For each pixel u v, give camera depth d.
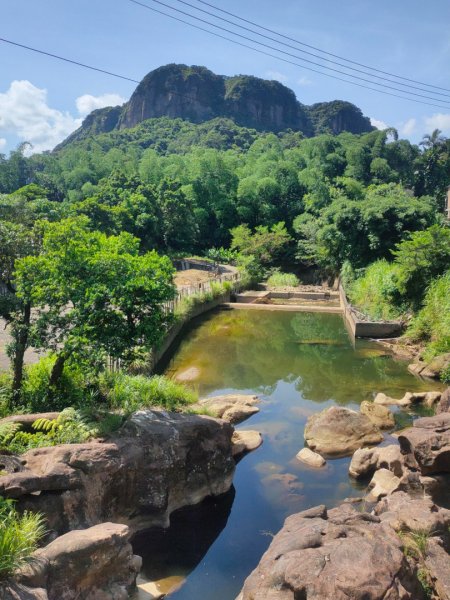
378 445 12.73
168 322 11.64
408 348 22.33
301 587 5.96
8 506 7.02
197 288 34.25
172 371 19.59
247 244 51.44
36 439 9.27
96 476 8.64
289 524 7.73
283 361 21.42
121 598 7.00
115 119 177.75
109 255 10.88
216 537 9.33
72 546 6.70
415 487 9.54
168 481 9.76
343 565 6.08
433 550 7.02
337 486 10.91
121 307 10.73
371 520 7.52
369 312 27.44
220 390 17.59
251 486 10.95
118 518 9.06
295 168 64.81
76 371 11.91
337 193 56.59
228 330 27.48
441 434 9.88
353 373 19.59
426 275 24.16
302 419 14.81
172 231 55.72
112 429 9.81
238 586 8.05
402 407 15.55
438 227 23.83
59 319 10.72
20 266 10.63
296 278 47.06
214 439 10.70
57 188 77.00
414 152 75.56
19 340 11.20
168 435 9.95
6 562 5.83
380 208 35.03
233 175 63.66
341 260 41.03
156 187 59.34
